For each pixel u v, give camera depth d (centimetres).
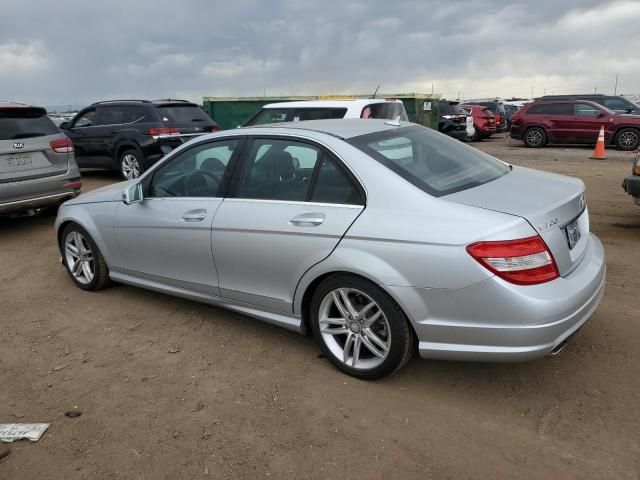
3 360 373
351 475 252
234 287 376
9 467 267
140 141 1045
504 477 247
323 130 356
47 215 849
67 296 488
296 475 254
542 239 276
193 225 384
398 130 375
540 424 283
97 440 284
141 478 256
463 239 273
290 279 341
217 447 275
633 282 460
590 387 313
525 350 272
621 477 244
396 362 309
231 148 382
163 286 430
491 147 1850
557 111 1742
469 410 298
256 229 347
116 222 443
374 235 298
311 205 329
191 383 335
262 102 1688
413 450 267
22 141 670
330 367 347
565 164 1296
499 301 269
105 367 359
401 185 303
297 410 303
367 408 303
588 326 383
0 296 495
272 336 394
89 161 1147
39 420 303
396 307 300
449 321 284
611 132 1655
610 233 619
